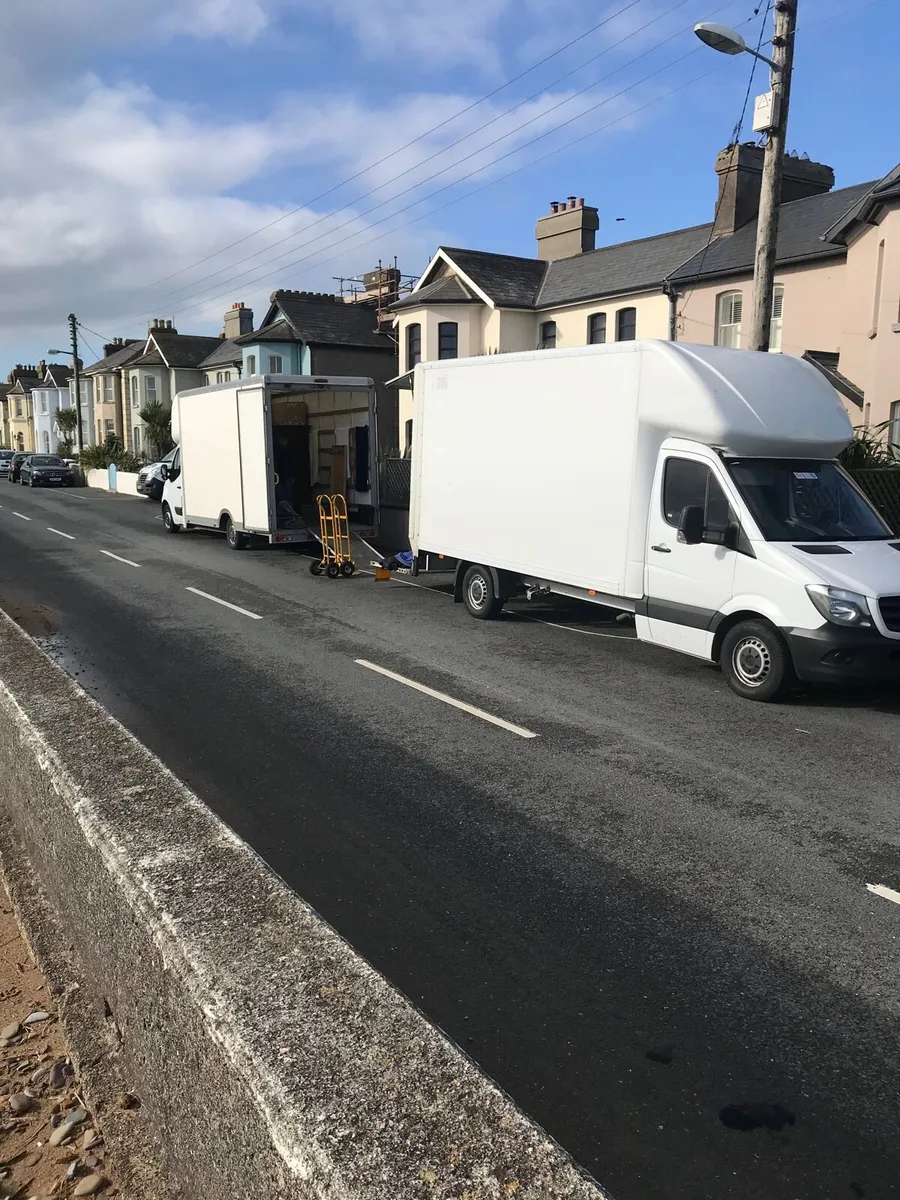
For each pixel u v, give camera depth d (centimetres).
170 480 2264
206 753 679
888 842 534
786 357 963
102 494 3844
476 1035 352
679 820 562
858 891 473
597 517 988
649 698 844
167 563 1753
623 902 459
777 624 807
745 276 2338
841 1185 280
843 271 2138
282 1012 205
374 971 221
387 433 4100
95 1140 279
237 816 564
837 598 778
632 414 939
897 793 613
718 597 864
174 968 230
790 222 2442
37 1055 325
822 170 2764
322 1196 162
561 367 1027
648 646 1078
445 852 515
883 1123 306
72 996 326
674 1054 342
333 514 1686
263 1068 188
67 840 340
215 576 1596
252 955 226
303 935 236
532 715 783
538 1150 169
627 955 411
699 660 1007
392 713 784
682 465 902
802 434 896
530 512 1086
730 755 686
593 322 2939
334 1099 179
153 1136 261
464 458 1197
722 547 859
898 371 1783
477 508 1177
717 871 494
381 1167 164
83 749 373
